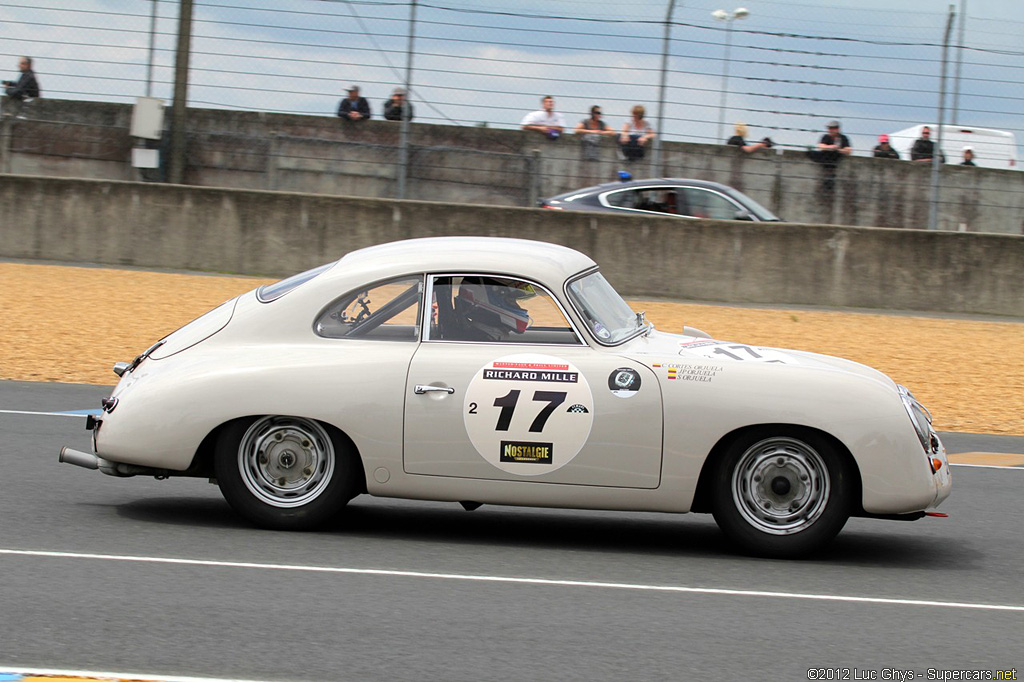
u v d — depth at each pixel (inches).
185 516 367.6
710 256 1022.4
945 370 749.9
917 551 362.6
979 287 1013.2
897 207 1217.4
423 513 392.2
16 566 303.0
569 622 274.7
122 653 243.8
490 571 318.7
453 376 335.9
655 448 330.6
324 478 344.8
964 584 324.5
